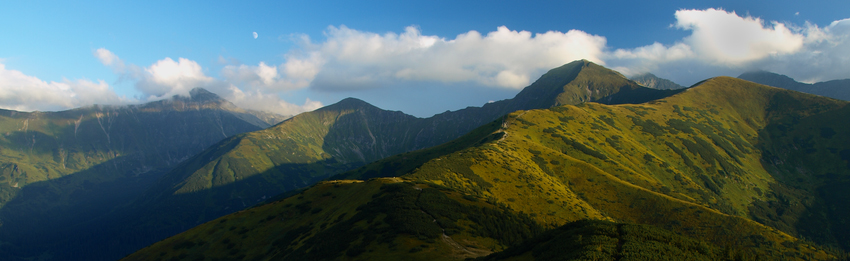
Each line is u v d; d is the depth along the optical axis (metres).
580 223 73.06
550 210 181.50
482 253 101.94
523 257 70.75
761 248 174.50
